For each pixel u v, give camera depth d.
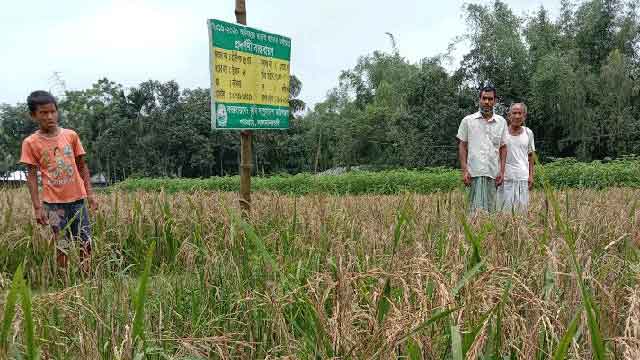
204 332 2.62
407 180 21.97
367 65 51.16
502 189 6.70
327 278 2.39
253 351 2.47
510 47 35.50
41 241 4.98
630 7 38.31
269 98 5.63
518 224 3.55
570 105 32.72
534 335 2.03
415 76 37.50
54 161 4.99
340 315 2.08
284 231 4.18
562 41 38.56
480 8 36.53
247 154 5.38
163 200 6.41
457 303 2.19
